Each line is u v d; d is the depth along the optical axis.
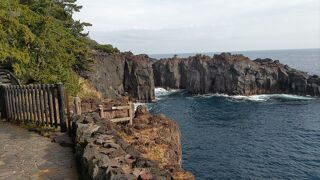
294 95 90.38
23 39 22.61
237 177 34.66
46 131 13.26
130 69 86.75
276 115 67.12
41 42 24.23
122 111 20.27
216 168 37.41
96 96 39.22
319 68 179.25
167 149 15.49
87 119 12.06
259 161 39.81
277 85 93.50
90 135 10.22
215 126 58.59
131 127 17.67
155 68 108.12
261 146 46.19
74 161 9.99
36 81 24.08
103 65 76.75
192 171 36.47
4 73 24.00
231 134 52.94
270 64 98.50
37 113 13.92
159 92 101.88
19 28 21.22
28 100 14.33
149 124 18.91
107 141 9.33
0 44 19.47
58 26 31.61
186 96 95.12
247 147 45.69
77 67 41.88
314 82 89.69
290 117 65.00
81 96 30.14
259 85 93.06
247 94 92.38
